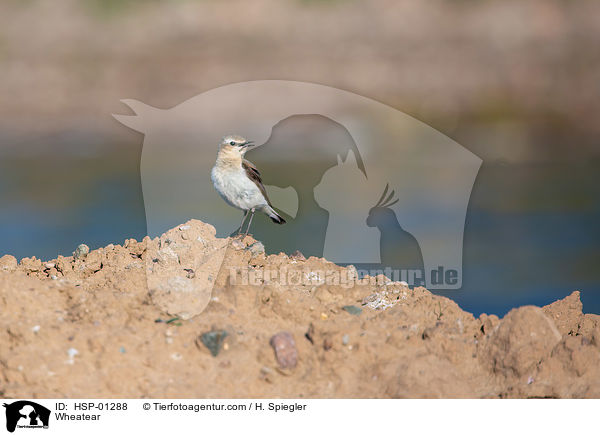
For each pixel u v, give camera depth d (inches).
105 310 260.8
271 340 250.1
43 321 253.9
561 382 243.0
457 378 244.5
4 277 273.3
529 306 259.8
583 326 288.2
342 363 248.2
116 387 234.1
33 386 232.2
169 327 256.7
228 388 237.6
